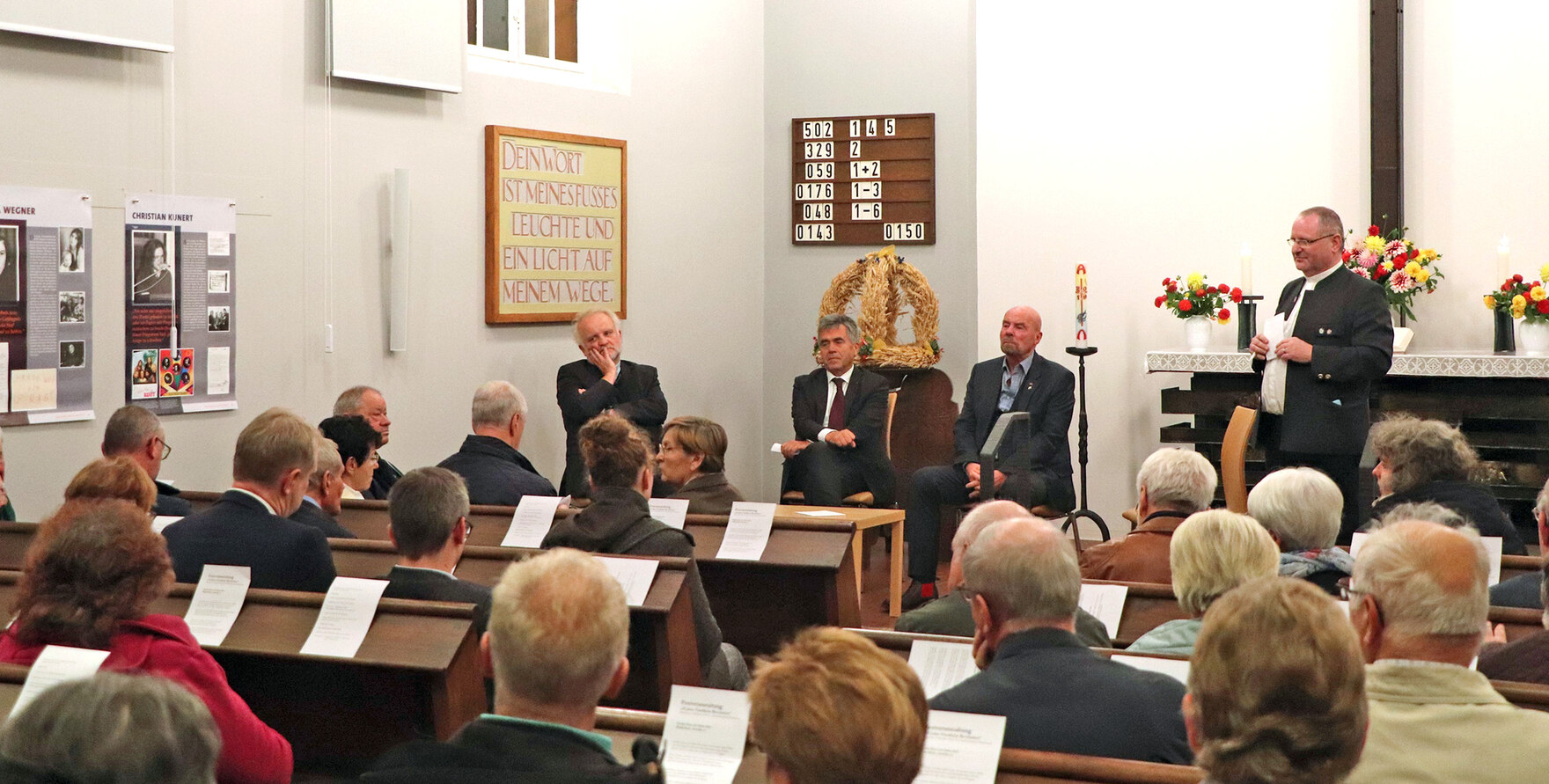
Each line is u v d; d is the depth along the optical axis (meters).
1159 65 7.66
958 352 8.27
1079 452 7.39
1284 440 5.26
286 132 5.96
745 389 8.63
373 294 6.39
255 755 2.25
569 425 6.88
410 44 6.40
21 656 2.22
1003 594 2.09
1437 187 7.27
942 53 8.22
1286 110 7.47
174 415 5.56
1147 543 3.42
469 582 3.29
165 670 2.19
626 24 7.69
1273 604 1.38
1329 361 5.13
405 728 2.95
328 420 4.70
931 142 8.24
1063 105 7.82
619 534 3.56
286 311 5.99
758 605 4.16
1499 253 6.84
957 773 1.85
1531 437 6.54
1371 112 7.21
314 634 2.81
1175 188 7.66
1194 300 7.21
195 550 3.11
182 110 5.54
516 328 7.12
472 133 6.84
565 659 1.66
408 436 6.57
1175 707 1.97
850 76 8.44
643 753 1.61
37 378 5.06
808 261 8.61
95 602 2.18
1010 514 2.84
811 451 6.72
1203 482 3.49
